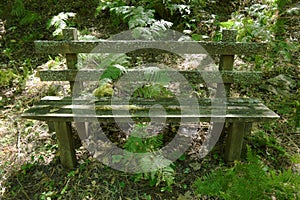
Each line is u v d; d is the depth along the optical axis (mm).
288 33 3598
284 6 3809
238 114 2193
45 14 4211
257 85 3107
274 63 3309
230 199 1545
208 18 3771
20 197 2186
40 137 2623
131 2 3746
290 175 1577
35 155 2465
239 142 2285
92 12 4152
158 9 3729
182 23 3658
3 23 4043
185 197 2119
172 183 2188
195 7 3748
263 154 2426
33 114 2170
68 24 3908
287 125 2717
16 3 4129
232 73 2543
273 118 2156
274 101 2943
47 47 2492
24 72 3324
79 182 2254
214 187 1757
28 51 3730
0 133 2691
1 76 3277
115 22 3801
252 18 3754
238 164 1748
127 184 2230
